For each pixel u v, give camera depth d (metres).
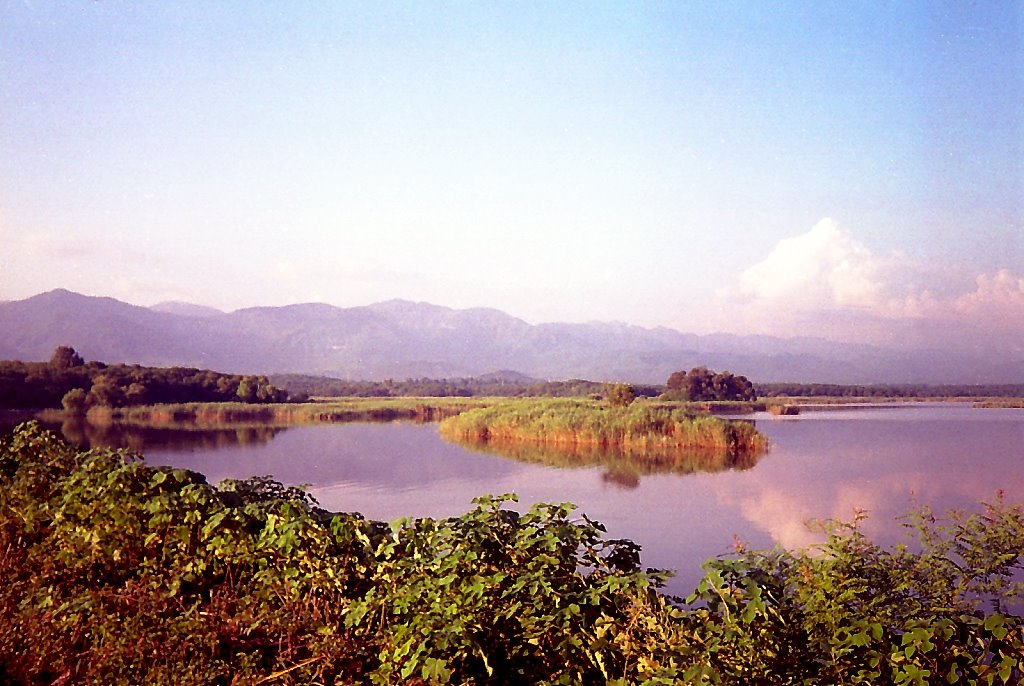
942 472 21.06
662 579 3.74
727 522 14.86
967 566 4.30
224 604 4.32
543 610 3.66
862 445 31.83
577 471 25.09
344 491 20.50
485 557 3.89
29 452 6.32
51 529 5.43
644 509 16.88
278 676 3.83
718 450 31.39
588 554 3.93
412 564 4.13
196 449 30.14
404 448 33.81
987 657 3.03
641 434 33.72
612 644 3.45
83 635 4.37
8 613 4.54
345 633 4.11
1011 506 4.77
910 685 2.75
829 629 3.16
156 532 4.88
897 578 3.94
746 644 3.10
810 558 3.72
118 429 35.41
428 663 3.45
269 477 5.59
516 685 3.71
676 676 3.06
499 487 20.95
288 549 4.31
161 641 4.04
